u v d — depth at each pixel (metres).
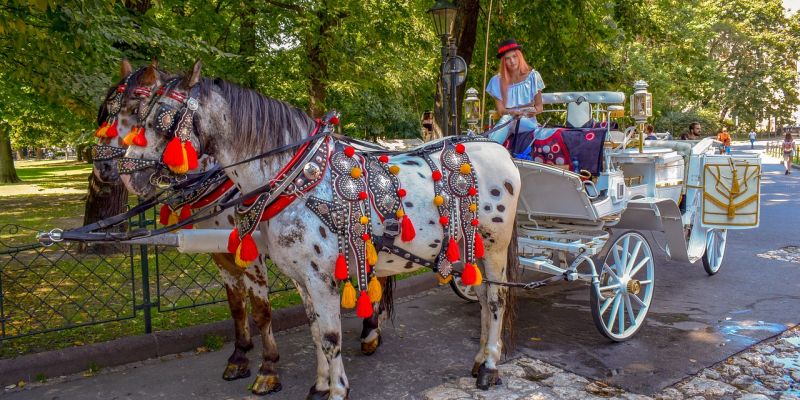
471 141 3.94
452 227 3.55
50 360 4.16
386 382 4.04
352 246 3.24
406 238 3.35
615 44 14.79
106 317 5.43
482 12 11.76
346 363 4.41
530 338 4.86
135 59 7.23
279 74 13.55
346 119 22.44
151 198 3.24
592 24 12.13
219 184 3.81
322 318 3.32
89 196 8.27
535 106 4.73
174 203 3.87
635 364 4.25
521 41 12.01
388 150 3.78
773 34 39.91
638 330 5.00
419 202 3.49
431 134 10.73
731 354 4.42
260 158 3.19
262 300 3.87
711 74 28.17
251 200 3.21
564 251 4.88
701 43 22.19
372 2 13.62
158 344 4.60
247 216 3.21
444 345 4.77
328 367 3.56
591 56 12.08
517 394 3.76
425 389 3.92
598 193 4.68
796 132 57.78
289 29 13.07
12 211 13.99
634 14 12.67
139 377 4.19
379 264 3.53
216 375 4.22
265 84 13.31
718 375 4.03
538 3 11.18
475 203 3.66
